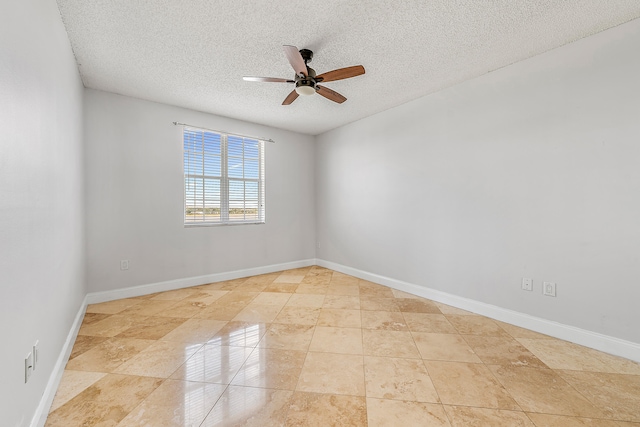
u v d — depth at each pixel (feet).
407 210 11.50
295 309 9.57
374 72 8.89
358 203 13.89
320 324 8.35
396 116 11.85
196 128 12.35
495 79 8.70
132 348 6.82
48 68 5.18
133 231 10.79
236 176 13.84
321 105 11.70
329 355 6.57
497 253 8.70
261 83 9.61
